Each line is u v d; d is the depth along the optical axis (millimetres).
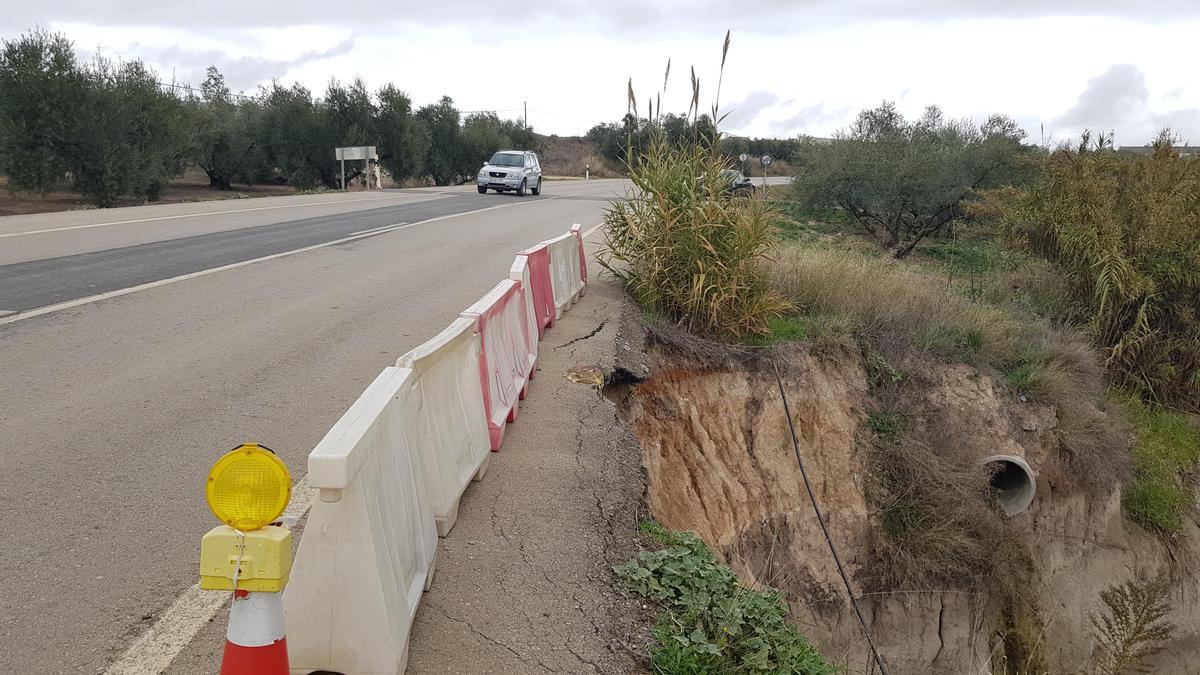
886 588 10242
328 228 17375
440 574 4344
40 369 6906
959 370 11891
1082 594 11773
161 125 32281
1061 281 15531
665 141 11031
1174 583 12344
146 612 3758
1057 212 15406
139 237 14359
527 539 4820
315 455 2945
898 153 23750
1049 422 11992
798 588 9703
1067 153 15852
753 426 10062
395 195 31000
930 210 23359
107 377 6828
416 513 3961
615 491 5699
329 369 7418
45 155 29234
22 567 4043
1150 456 13141
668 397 9281
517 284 7500
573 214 23672
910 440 10789
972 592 10508
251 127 45031
